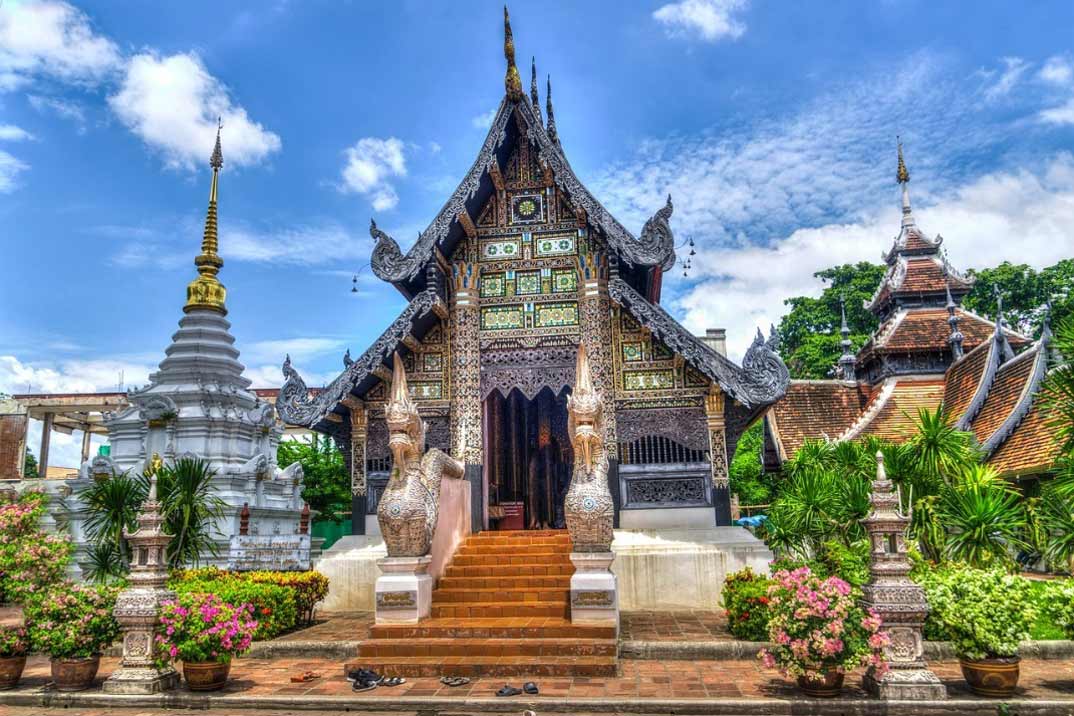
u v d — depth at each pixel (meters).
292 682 9.08
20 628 9.33
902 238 26.52
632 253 13.86
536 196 15.39
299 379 13.85
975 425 19.48
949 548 10.94
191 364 22.58
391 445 10.91
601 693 8.24
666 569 13.03
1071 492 10.27
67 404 38.94
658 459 14.12
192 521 13.51
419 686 8.76
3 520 11.45
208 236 24.67
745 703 7.69
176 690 8.89
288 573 12.74
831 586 7.96
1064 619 8.59
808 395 24.55
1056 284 36.75
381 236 14.23
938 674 8.87
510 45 14.82
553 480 18.00
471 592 11.19
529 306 14.97
